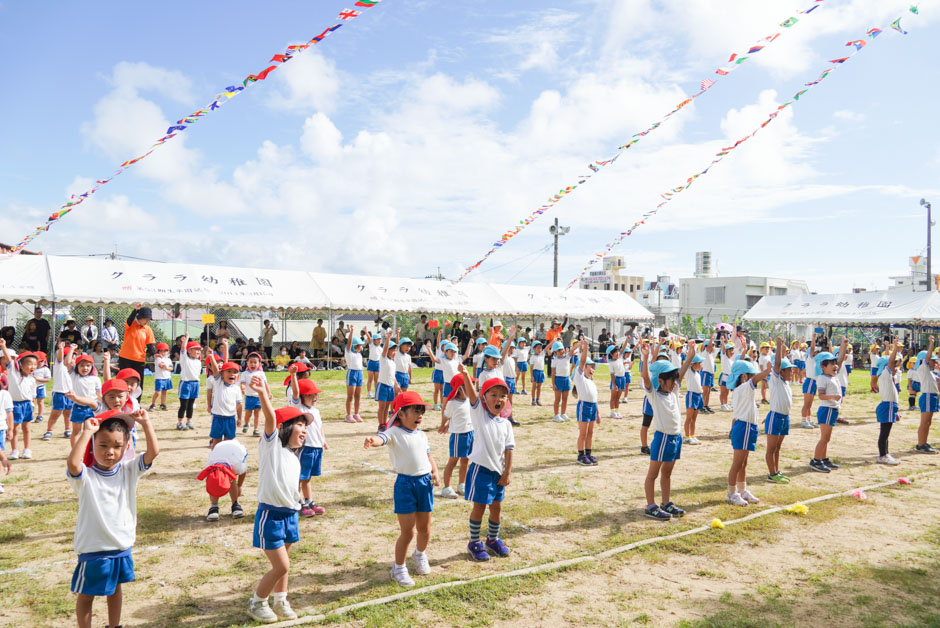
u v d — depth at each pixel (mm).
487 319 40812
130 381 7938
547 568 5930
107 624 4750
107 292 19406
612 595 5430
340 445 12039
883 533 7129
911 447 12492
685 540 6832
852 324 38250
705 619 4957
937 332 36688
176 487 8781
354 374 14727
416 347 30641
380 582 5641
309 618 4840
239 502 8117
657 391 7676
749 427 8203
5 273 18125
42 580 5602
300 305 23703
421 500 5648
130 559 4336
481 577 5711
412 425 5684
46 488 8641
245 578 5715
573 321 42688
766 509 7984
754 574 5934
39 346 18656
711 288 59188
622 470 10234
